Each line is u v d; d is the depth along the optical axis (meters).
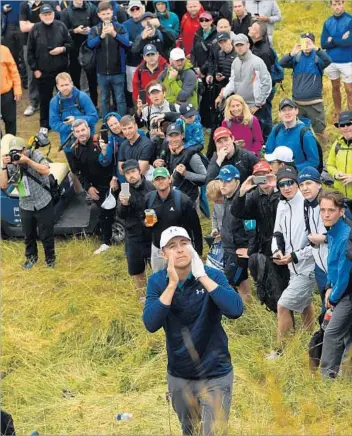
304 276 10.10
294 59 15.12
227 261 11.10
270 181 10.34
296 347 10.02
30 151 13.02
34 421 9.77
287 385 9.39
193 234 11.31
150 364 10.69
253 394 9.06
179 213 11.09
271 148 12.67
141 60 17.03
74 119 14.66
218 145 11.78
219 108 15.12
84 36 18.05
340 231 9.17
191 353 7.68
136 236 11.84
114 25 16.86
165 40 16.97
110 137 13.37
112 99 17.91
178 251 7.66
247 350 10.48
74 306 12.16
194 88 15.23
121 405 9.84
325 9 22.27
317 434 8.05
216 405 7.71
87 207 14.77
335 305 9.31
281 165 11.23
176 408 8.04
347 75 16.38
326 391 9.12
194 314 7.70
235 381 9.55
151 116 14.30
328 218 9.12
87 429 9.38
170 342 7.82
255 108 14.86
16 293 12.79
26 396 10.34
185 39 17.48
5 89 17.22
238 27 16.94
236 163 11.78
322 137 15.55
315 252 9.80
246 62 14.75
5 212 14.23
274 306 10.62
